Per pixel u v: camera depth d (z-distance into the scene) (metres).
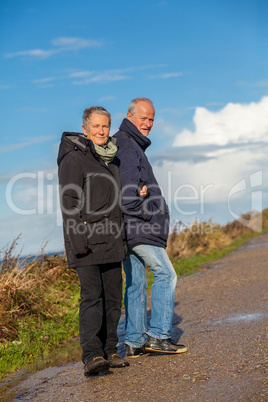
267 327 14.65
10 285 18.70
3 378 12.92
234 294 22.70
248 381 9.91
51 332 17.41
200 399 9.26
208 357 12.22
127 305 13.38
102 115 12.07
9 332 16.58
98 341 11.58
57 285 22.78
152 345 12.97
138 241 12.76
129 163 12.74
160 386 10.36
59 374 12.54
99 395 10.22
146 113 13.55
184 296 24.28
